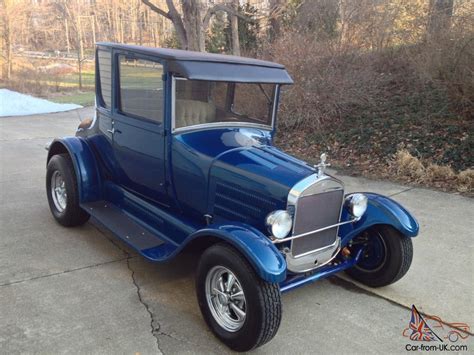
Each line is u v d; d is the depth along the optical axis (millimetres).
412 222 3594
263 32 13852
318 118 9625
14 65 27016
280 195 3156
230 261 2873
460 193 6418
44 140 10172
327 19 11531
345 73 9758
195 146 3621
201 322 3289
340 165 8062
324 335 3209
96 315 3309
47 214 5359
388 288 3898
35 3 38281
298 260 3273
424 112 8961
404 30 10836
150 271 4035
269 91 4199
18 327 3119
